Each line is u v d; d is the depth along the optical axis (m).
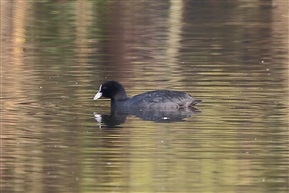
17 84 21.28
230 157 14.88
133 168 14.29
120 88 19.11
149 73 22.92
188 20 33.28
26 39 29.20
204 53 26.36
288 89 20.56
